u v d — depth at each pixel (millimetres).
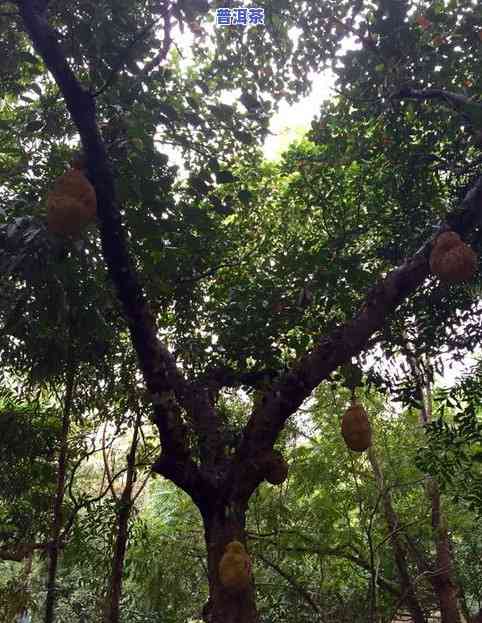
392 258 4535
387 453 6801
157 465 3650
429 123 4348
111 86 3467
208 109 3885
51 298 3426
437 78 3938
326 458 6547
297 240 4613
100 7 3293
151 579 6379
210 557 3457
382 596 6988
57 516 5156
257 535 5871
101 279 3713
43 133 4059
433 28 3842
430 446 4922
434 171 4406
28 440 5109
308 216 4961
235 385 4523
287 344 4488
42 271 3197
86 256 3572
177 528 6805
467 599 8031
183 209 3535
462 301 4504
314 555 6773
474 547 6859
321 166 4594
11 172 3732
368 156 4469
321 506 6582
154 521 7391
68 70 3074
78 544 5199
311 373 3518
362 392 6410
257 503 6367
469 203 3357
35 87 3992
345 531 6723
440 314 4562
